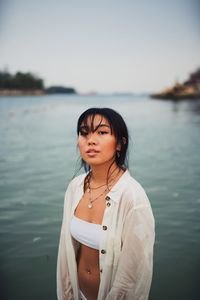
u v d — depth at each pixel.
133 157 10.48
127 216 1.57
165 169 8.74
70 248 1.79
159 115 28.70
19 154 11.50
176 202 5.91
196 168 8.84
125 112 33.03
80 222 1.73
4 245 4.25
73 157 10.83
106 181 1.73
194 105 44.84
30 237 4.49
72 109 40.88
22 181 7.65
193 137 15.26
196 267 3.65
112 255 1.61
